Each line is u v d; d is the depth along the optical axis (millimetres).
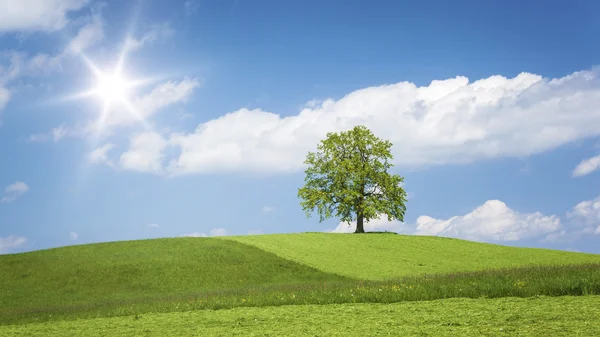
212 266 41156
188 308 18938
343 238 56062
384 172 63531
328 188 63500
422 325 11656
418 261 45844
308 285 27578
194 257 43688
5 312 26719
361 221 62938
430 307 14258
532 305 13062
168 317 16219
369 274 39625
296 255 45531
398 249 51250
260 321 14078
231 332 12414
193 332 12766
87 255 44875
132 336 12727
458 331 10633
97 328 14617
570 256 49438
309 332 11734
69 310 23688
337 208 62438
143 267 40812
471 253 50469
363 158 64500
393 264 44000
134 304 23359
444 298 16297
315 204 62875
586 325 10250
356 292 19062
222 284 36969
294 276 39125
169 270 40062
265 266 41594
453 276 23344
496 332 10242
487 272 24047
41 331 14609
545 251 52438
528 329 10289
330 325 12547
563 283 15289
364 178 62656
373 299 17109
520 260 47094
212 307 18594
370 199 62438
